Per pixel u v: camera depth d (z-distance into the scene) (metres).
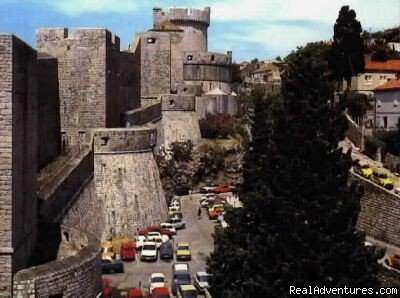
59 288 29.50
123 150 65.50
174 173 93.12
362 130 85.94
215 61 115.88
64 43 68.31
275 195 37.56
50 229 39.62
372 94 98.38
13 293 28.84
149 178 67.94
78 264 30.58
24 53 33.28
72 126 68.38
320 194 36.91
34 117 36.94
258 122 46.50
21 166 32.91
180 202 88.25
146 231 64.44
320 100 38.53
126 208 64.12
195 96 104.00
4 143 30.64
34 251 37.03
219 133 103.12
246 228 40.81
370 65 107.38
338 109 39.44
